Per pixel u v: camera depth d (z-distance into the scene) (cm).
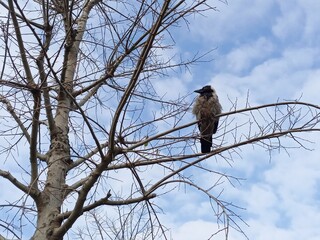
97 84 523
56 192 483
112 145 427
